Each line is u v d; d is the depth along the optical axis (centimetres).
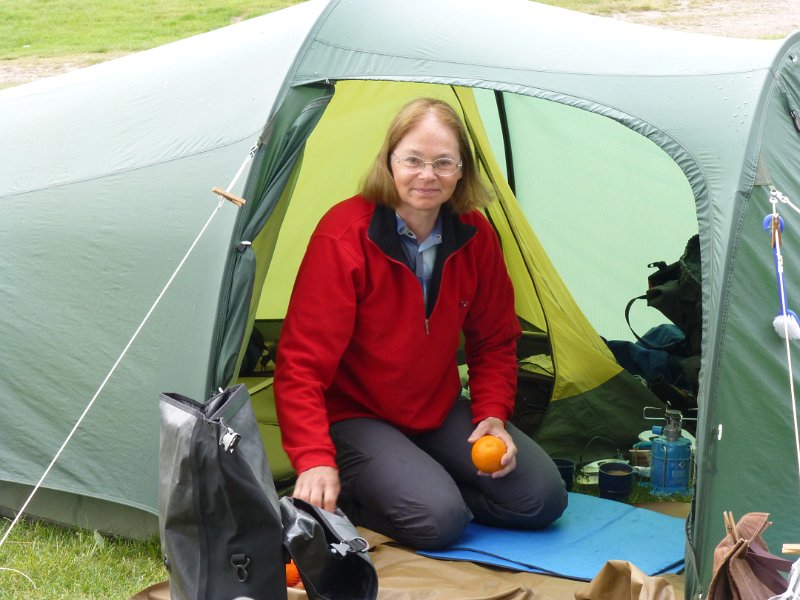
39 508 303
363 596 221
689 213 390
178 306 276
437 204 273
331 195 385
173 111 303
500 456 280
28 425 298
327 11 289
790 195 253
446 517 272
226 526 206
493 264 302
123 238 289
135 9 1195
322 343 274
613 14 1083
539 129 401
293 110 276
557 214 416
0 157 324
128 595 262
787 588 190
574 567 265
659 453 329
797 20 1043
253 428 214
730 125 252
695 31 1004
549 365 379
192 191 281
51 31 1098
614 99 262
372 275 278
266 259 290
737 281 242
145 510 283
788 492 239
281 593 210
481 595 249
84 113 325
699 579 238
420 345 284
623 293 407
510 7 314
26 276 302
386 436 283
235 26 342
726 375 240
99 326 289
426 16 293
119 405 285
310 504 222
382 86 361
